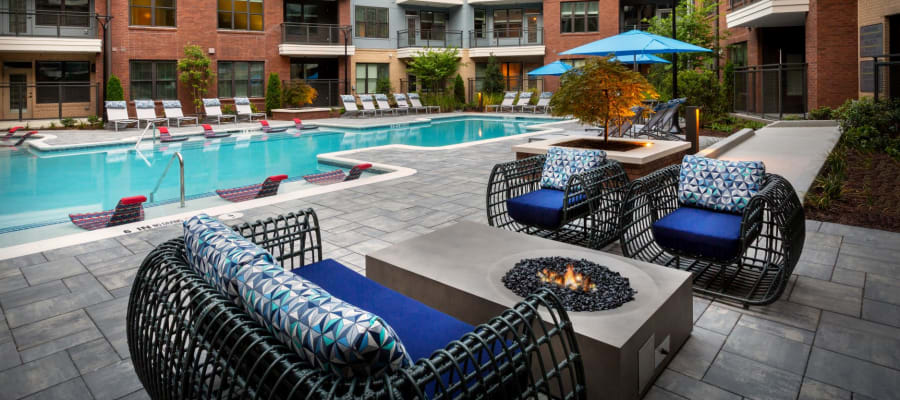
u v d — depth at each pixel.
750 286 3.80
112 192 9.02
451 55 25.97
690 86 14.47
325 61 25.77
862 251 4.40
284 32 23.34
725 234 3.62
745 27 17.17
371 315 1.53
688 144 7.68
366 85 26.19
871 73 12.07
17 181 9.95
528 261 3.29
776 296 3.40
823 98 13.47
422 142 15.73
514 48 26.19
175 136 15.90
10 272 4.23
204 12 21.59
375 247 4.83
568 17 25.86
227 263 1.97
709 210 4.21
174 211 7.12
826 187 6.31
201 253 2.20
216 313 1.97
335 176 9.43
